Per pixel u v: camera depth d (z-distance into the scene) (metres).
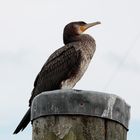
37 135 8.23
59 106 8.20
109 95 8.37
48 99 8.31
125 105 8.70
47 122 8.19
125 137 8.55
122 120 8.45
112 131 8.17
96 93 8.30
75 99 8.20
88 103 8.21
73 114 8.12
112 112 8.29
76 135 7.96
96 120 8.13
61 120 8.12
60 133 8.02
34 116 8.49
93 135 7.99
